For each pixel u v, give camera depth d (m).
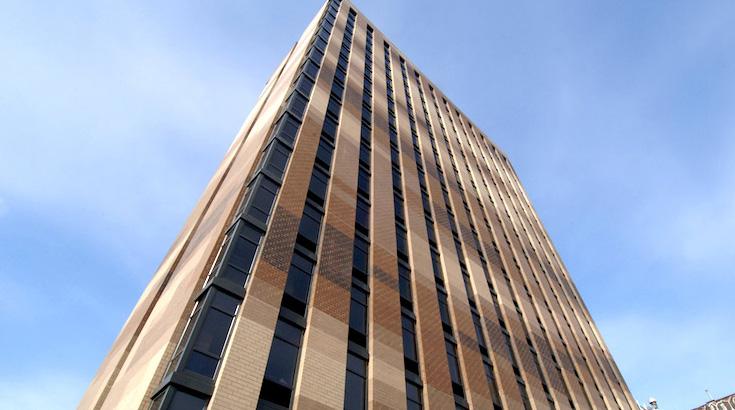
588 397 33.44
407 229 27.59
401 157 34.00
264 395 13.58
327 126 27.50
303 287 17.67
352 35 44.94
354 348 17.56
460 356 22.94
